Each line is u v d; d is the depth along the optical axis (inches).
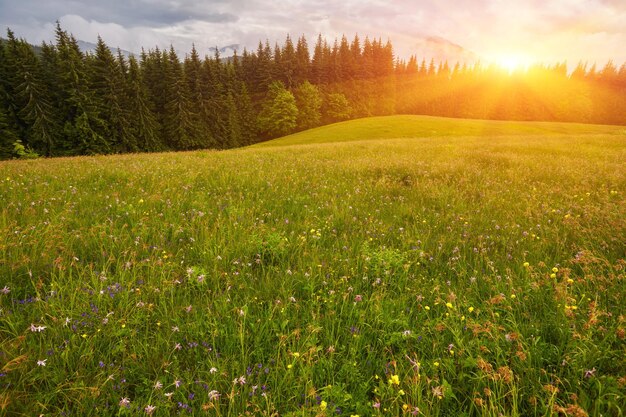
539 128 2266.2
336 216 246.7
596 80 5561.0
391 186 358.3
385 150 789.9
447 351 110.3
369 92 4443.9
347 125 2573.8
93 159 635.5
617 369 97.7
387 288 152.9
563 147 821.9
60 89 2098.9
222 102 3080.7
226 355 109.8
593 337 109.3
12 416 84.7
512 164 501.0
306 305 138.6
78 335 110.3
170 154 792.9
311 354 101.7
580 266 154.0
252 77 4025.6
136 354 107.6
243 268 162.4
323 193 319.9
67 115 2121.1
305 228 222.5
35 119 1990.7
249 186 338.6
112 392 93.8
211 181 353.7
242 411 90.9
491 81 5103.3
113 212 234.7
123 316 119.1
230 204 261.9
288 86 4033.0
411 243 199.6
